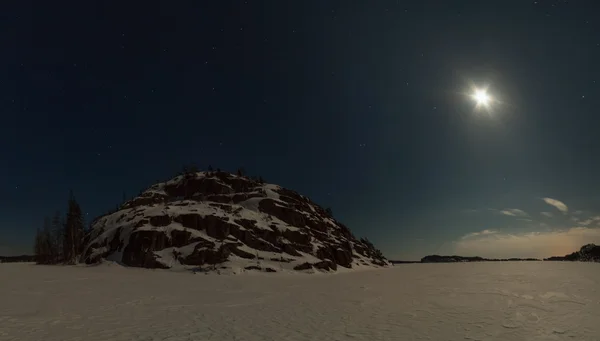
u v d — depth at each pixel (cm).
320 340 1243
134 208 7875
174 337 1254
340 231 9888
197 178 9194
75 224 8006
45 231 9975
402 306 2091
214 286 3350
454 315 1761
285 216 7994
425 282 3828
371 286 3444
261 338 1261
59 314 1692
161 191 9325
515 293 2594
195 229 6275
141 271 5066
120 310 1852
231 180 9344
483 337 1298
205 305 2102
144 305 2044
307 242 7100
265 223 7156
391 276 5144
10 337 1230
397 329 1438
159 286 3191
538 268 6494
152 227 6131
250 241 6316
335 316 1753
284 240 6800
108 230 6956
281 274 5294
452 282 3719
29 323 1466
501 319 1638
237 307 2041
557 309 1894
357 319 1669
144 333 1313
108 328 1395
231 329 1412
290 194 9488
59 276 3978
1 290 2567
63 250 8256
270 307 2055
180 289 3000
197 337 1259
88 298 2269
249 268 5306
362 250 9831
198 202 7650
